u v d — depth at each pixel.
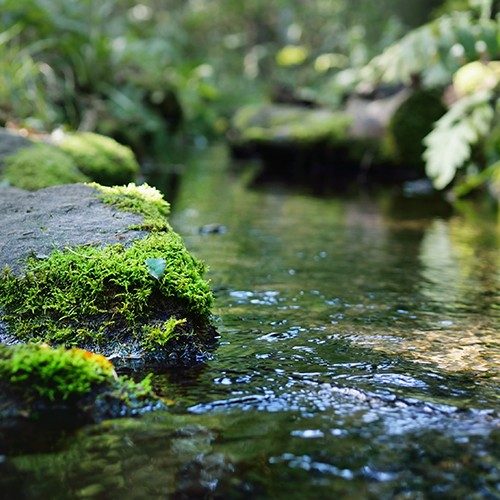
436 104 7.05
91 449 1.33
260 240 3.70
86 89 7.82
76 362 1.50
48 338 1.81
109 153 4.64
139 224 2.19
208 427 1.43
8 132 3.83
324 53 13.97
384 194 6.06
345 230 4.12
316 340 2.02
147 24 13.00
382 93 8.27
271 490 1.21
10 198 2.42
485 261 3.31
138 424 1.43
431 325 2.20
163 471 1.26
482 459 1.31
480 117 5.40
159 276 1.90
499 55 6.46
